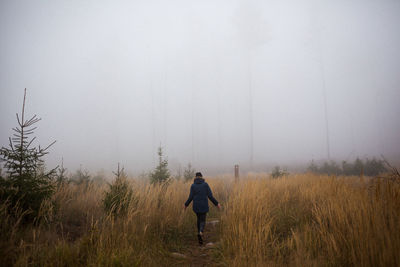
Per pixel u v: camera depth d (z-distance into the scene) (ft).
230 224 13.78
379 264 7.66
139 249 10.81
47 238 10.36
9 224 10.02
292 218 14.58
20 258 7.97
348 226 9.75
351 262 8.52
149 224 13.51
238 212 14.25
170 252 11.81
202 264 10.41
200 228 13.43
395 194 11.19
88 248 9.62
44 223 11.59
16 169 11.77
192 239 14.05
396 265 7.26
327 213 12.41
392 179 13.55
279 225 13.93
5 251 7.89
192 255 11.62
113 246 9.68
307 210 15.24
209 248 12.38
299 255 9.22
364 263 7.94
